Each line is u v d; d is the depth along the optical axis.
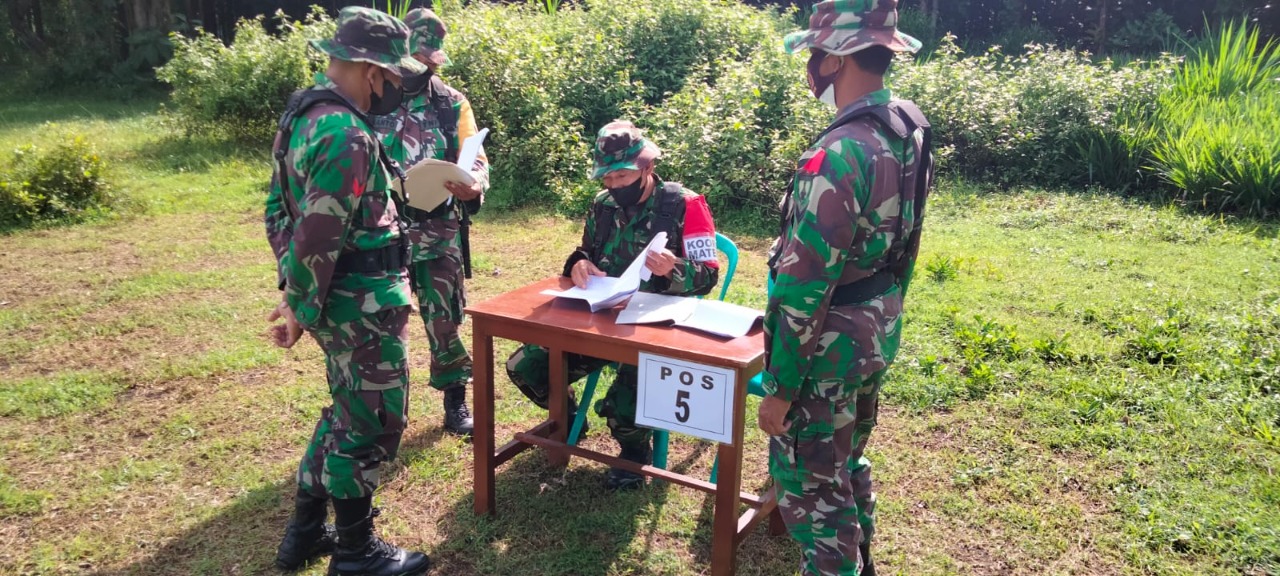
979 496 3.41
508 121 8.99
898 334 2.35
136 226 7.61
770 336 2.19
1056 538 3.12
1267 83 9.90
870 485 2.68
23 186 7.59
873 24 2.16
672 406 2.69
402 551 2.95
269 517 3.27
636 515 3.29
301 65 11.20
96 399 4.20
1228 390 4.11
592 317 2.93
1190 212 7.71
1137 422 3.88
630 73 10.56
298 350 4.86
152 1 18.84
